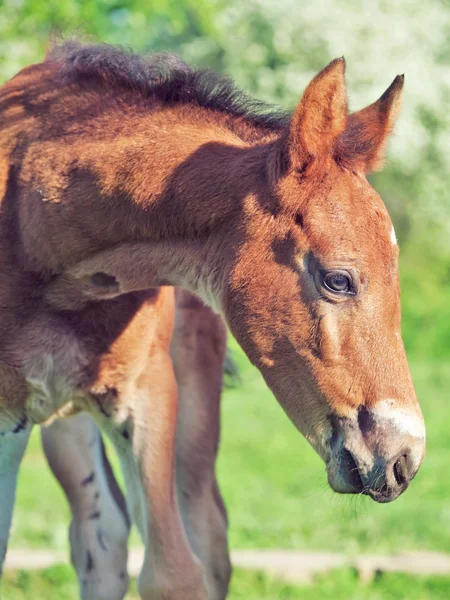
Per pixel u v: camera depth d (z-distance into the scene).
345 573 8.73
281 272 5.07
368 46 25.08
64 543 9.59
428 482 12.30
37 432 15.15
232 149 5.39
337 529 10.16
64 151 5.56
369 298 4.95
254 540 9.70
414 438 4.89
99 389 5.85
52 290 5.61
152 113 5.57
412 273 27.66
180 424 6.93
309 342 5.02
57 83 5.81
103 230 5.46
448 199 27.20
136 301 5.75
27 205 5.59
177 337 6.90
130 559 8.90
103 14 12.53
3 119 5.85
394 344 4.98
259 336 5.12
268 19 25.11
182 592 5.92
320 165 5.07
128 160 5.41
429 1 26.34
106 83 5.70
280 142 5.13
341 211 5.00
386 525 10.27
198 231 5.31
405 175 26.72
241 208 5.19
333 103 4.97
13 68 12.20
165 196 5.35
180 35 26.14
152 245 5.45
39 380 5.70
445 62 26.19
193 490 6.91
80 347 5.72
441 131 25.56
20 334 5.62
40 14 11.70
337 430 5.01
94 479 6.90
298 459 13.76
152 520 5.96
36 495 11.57
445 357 22.42
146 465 5.98
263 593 8.39
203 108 5.61
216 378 7.01
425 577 8.69
